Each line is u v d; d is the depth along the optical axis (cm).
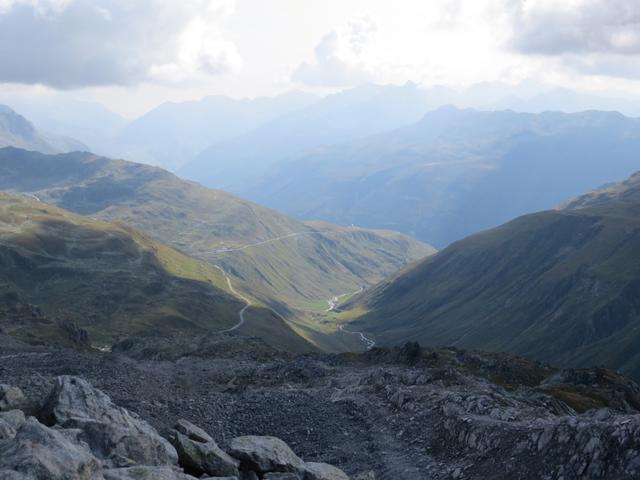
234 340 12281
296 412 4728
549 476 2933
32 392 4031
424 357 8919
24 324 13362
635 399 7400
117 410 3092
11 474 1819
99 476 2025
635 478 2611
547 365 9394
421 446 3850
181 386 6431
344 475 2872
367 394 5262
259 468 2867
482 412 4078
